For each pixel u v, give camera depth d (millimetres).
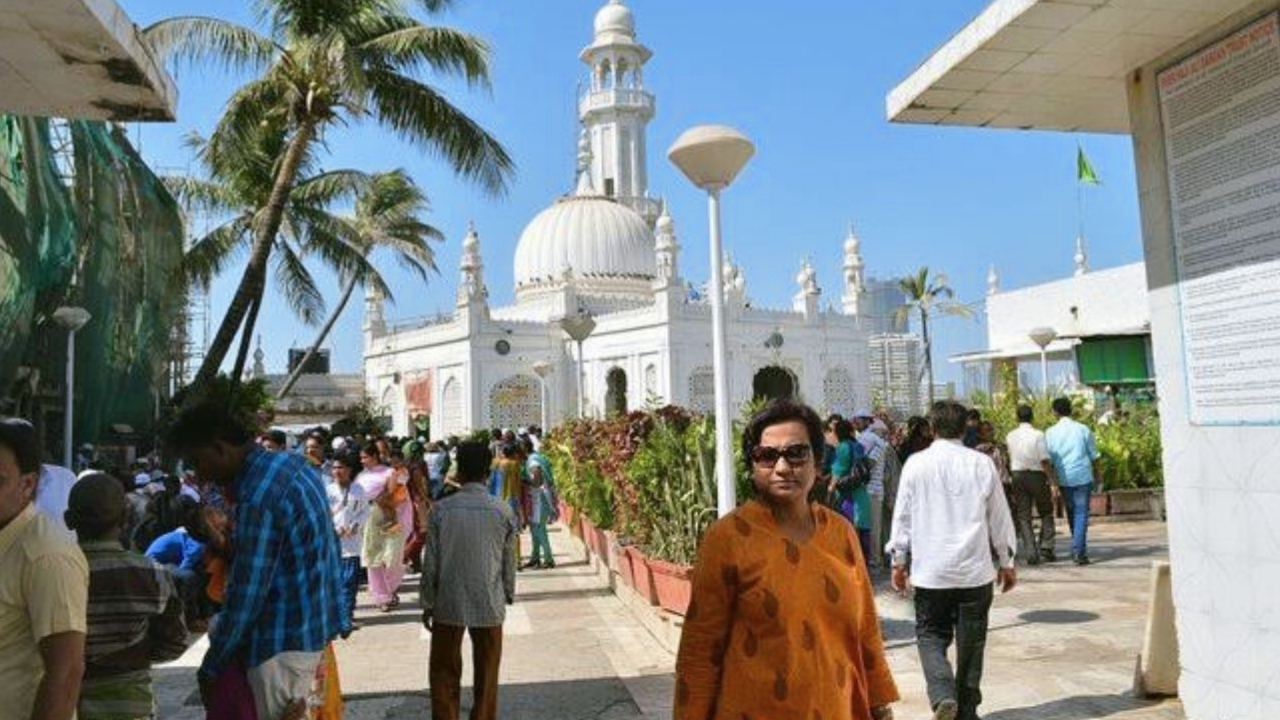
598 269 58594
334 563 4078
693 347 46469
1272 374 4863
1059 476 12375
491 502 6230
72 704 3023
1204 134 5254
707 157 7832
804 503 3072
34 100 5660
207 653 3875
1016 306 35281
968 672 5559
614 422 12773
